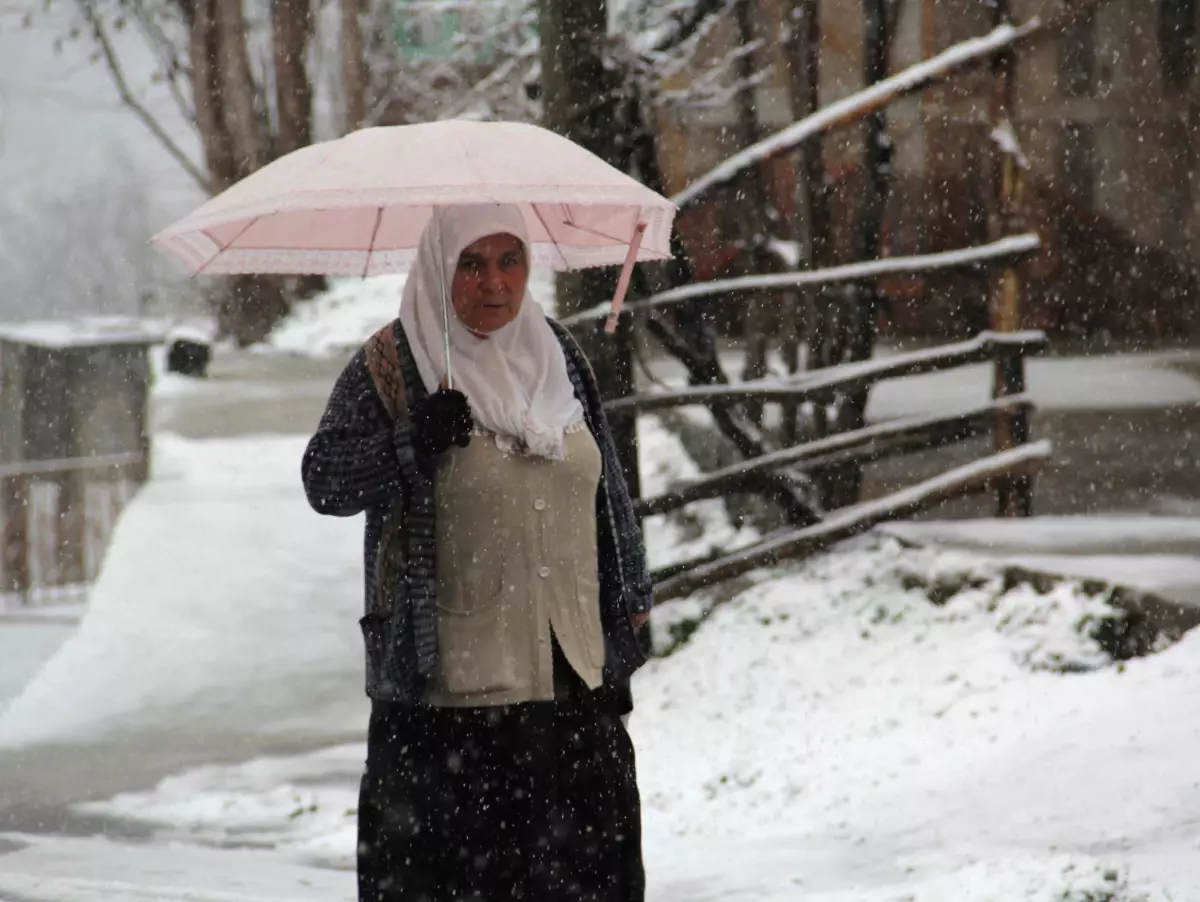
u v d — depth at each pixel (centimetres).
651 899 1168
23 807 1694
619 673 956
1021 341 2277
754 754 1658
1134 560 1880
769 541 2175
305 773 1830
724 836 1407
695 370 2320
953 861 1159
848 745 1619
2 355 3525
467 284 918
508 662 912
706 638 2097
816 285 2212
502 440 916
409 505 909
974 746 1509
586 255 1061
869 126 2598
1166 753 1330
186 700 2175
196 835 1558
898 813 1347
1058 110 5212
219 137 6969
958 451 3119
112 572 2662
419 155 891
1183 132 5131
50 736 2030
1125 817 1199
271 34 7025
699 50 3638
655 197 916
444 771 919
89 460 3416
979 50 2266
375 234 1025
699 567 2156
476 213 913
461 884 920
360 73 6600
